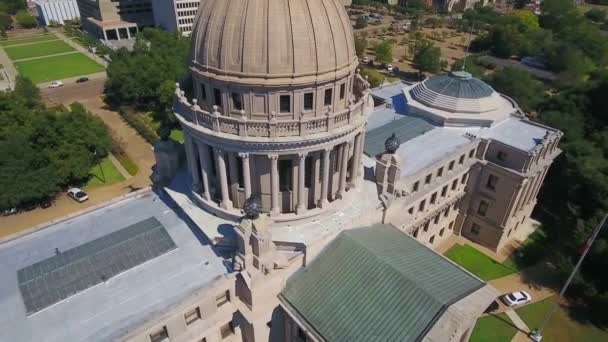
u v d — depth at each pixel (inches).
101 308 1437.0
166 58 4995.1
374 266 1587.1
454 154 2524.6
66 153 3225.9
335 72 1590.8
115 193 3324.3
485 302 1469.0
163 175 2092.8
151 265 1626.5
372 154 2409.0
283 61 1487.5
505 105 3058.6
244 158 1620.3
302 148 1616.6
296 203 1793.8
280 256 1611.7
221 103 1608.0
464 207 2925.7
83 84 5954.7
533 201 2970.0
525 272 2642.7
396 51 7544.3
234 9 1472.7
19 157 3036.4
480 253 2837.1
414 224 2453.2
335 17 1585.9
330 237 1726.1
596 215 2615.7
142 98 5009.8
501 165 2652.6
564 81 5457.7
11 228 2923.2
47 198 3174.2
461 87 2903.5
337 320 1496.1
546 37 6884.8
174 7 7426.2
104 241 1705.2
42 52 7677.2
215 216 1820.9
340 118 1664.6
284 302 1611.7
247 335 1688.0
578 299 2422.5
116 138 4099.4
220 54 1505.9
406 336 1378.0
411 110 3016.7
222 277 1568.7
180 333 1499.8
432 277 1566.2
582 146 3063.5
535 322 2266.2
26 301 1444.4
